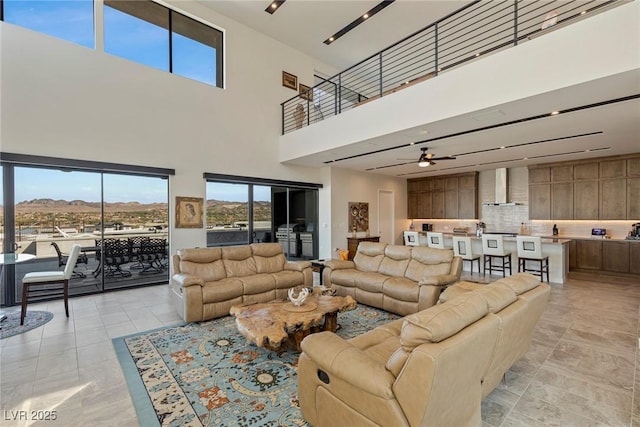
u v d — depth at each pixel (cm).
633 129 470
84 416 206
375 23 694
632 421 198
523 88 350
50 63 473
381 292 432
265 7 643
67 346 313
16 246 459
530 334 250
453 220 982
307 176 823
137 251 572
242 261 488
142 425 197
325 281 515
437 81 432
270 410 211
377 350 214
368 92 1021
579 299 481
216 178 655
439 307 161
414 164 795
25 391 234
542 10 638
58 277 398
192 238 624
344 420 166
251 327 275
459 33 729
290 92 794
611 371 262
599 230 713
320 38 761
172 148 598
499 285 220
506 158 709
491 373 198
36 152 458
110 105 528
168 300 482
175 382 246
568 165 740
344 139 586
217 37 680
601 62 299
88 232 522
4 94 436
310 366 186
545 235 797
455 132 490
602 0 583
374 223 954
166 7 600
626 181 664
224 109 673
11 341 325
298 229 820
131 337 336
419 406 134
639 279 625
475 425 177
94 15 518
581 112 394
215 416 204
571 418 202
